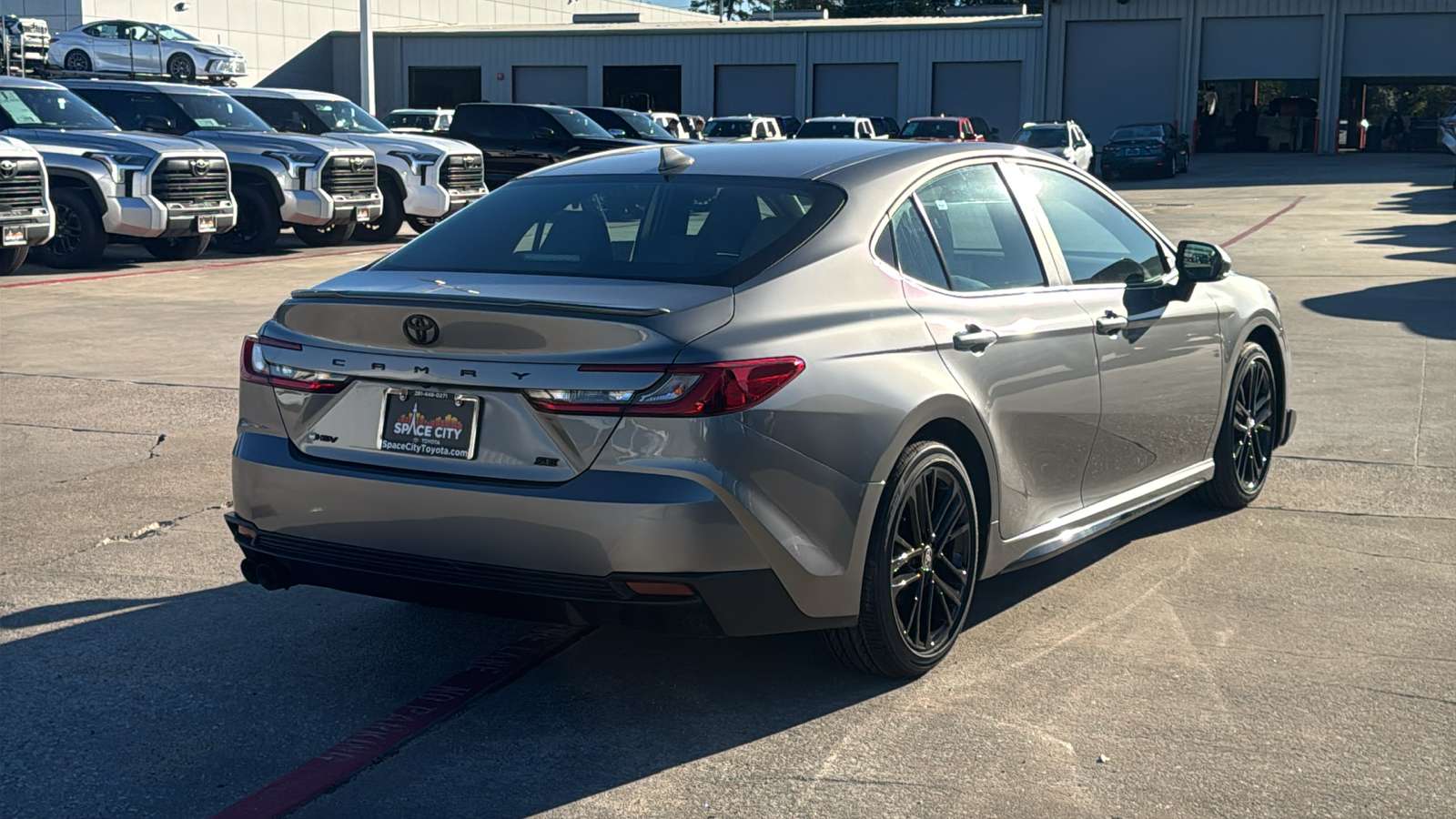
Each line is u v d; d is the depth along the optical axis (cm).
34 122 1611
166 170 1627
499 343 360
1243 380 585
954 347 411
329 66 5462
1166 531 574
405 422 373
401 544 372
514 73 5269
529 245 417
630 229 414
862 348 382
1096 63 4781
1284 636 449
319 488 380
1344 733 373
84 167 1571
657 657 432
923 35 4866
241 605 482
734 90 5075
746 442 350
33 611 475
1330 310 1198
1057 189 498
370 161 1933
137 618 469
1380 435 737
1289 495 626
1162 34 4716
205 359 991
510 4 6397
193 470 673
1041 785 343
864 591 385
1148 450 518
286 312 398
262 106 2075
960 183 454
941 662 428
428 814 330
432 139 2150
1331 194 2958
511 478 357
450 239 432
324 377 385
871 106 4959
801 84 4991
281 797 338
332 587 396
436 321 366
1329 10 4594
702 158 454
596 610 354
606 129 2845
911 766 355
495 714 389
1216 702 396
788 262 387
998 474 431
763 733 376
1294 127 4712
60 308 1257
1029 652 437
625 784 345
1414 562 527
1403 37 4569
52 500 618
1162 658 430
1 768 354
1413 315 1165
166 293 1386
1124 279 512
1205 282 546
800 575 364
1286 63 4669
